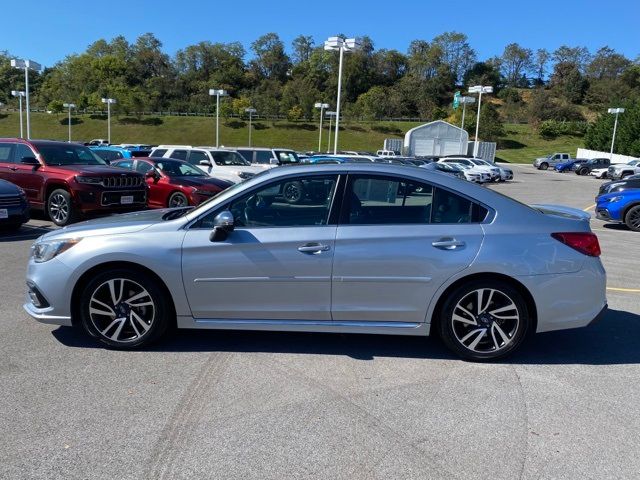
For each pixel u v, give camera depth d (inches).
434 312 172.4
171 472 113.1
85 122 3801.7
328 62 5511.8
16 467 114.2
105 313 175.6
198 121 3863.2
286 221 171.3
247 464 116.2
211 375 160.4
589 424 136.2
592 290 170.7
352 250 167.0
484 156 2640.3
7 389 149.4
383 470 114.9
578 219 177.6
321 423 133.9
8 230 426.3
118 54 5359.3
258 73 5664.4
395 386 155.7
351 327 171.5
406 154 2474.2
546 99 4335.6
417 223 169.6
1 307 223.5
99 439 125.1
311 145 3513.8
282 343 187.6
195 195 529.3
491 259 165.3
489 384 158.4
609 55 5802.2
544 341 195.9
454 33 5925.2
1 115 3924.7
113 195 458.9
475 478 112.9
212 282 169.9
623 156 2610.7
